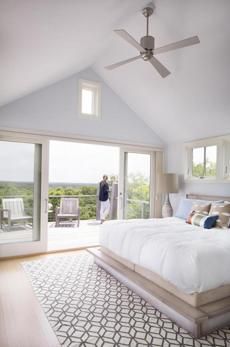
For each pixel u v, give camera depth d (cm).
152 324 222
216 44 291
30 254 420
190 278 214
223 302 221
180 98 414
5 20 179
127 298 271
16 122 401
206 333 207
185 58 335
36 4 171
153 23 306
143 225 342
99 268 362
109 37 346
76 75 457
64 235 565
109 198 703
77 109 457
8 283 307
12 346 191
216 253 226
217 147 439
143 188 546
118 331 212
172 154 545
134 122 525
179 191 527
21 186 416
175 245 245
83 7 205
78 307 251
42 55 275
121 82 462
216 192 446
